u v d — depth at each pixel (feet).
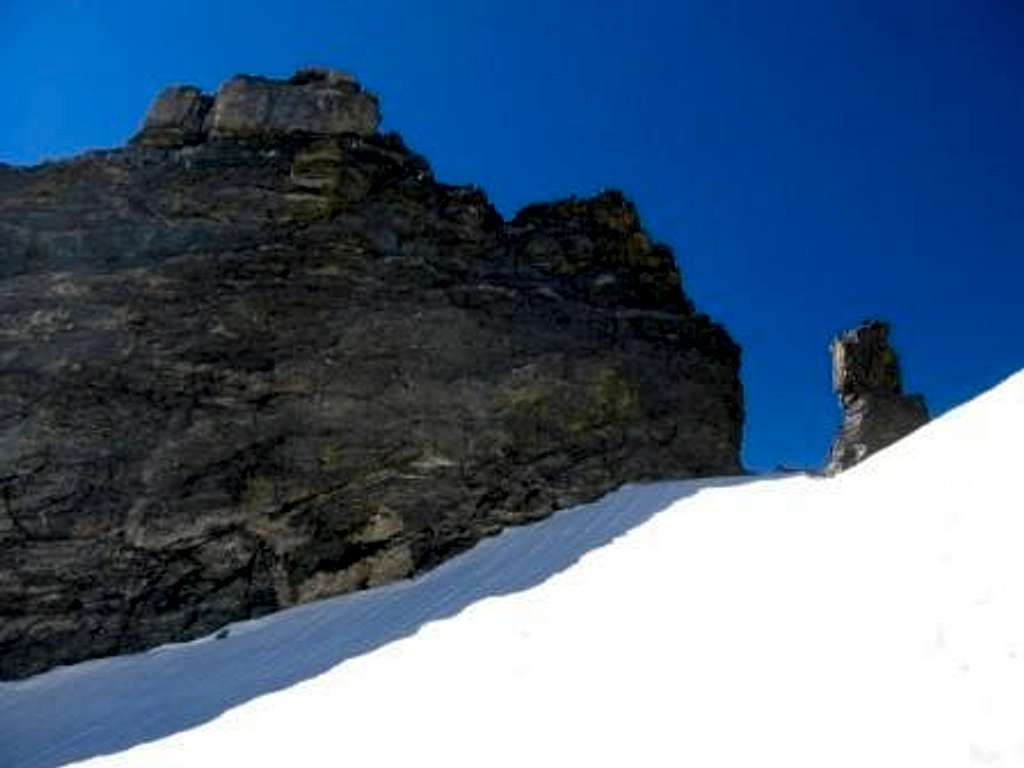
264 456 82.58
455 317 94.58
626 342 100.73
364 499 82.43
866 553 40.40
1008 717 27.17
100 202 95.76
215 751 42.52
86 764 44.29
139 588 76.13
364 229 98.89
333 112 108.37
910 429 84.43
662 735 32.60
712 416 97.60
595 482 87.86
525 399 90.48
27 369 83.30
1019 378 51.98
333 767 37.81
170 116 108.17
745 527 53.31
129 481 79.46
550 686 39.75
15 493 77.66
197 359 86.02
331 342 89.40
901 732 28.12
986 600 32.83
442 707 40.86
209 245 94.27
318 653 59.52
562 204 114.83
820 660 33.50
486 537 82.48
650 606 45.47
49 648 73.36
